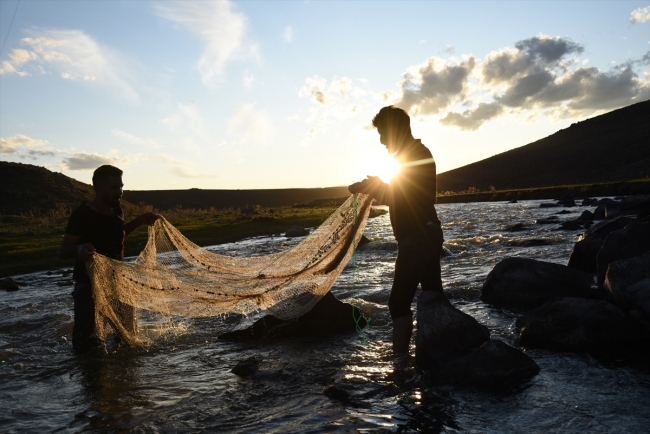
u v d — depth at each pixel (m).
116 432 3.79
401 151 5.48
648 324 5.36
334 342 6.09
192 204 126.69
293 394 4.42
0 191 70.50
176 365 5.49
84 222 6.14
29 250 19.58
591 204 36.06
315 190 159.88
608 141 122.50
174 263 6.87
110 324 6.24
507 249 12.88
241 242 22.61
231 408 4.16
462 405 3.95
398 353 5.25
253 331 6.55
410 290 5.26
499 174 131.62
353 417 3.83
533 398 3.98
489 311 7.02
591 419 3.53
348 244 6.33
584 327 5.28
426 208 5.39
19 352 6.21
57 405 4.43
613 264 6.15
